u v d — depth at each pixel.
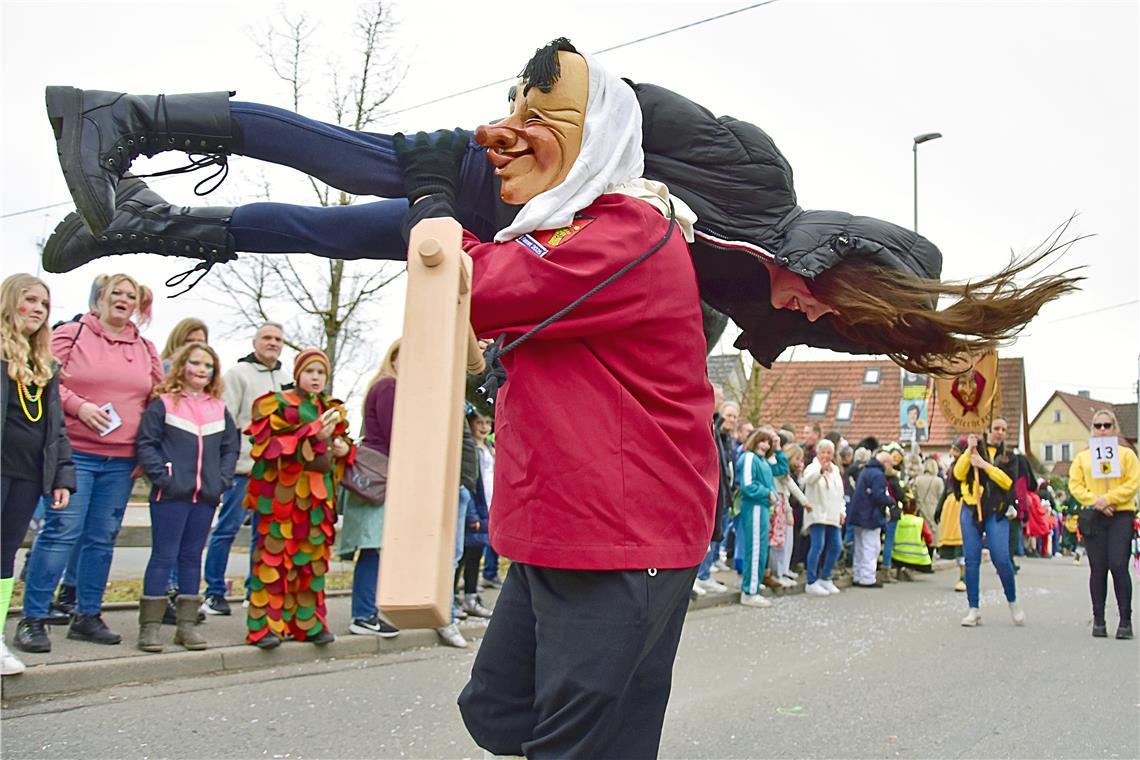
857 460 12.98
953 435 23.95
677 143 2.60
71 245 2.76
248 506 5.55
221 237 2.75
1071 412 66.38
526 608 2.02
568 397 1.87
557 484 1.83
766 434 9.76
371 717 4.39
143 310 5.77
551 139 1.98
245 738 3.96
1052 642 7.45
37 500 4.54
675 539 1.87
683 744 4.23
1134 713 5.00
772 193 2.63
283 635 5.51
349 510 6.18
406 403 1.35
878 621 8.50
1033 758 4.14
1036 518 15.84
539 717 1.90
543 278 1.81
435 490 1.29
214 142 2.59
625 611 1.81
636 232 1.90
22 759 3.52
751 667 6.04
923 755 4.15
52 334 5.15
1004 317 2.46
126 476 5.26
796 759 4.05
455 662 5.81
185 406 5.32
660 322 1.92
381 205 2.75
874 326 2.69
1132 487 7.79
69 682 4.52
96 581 5.20
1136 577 14.70
